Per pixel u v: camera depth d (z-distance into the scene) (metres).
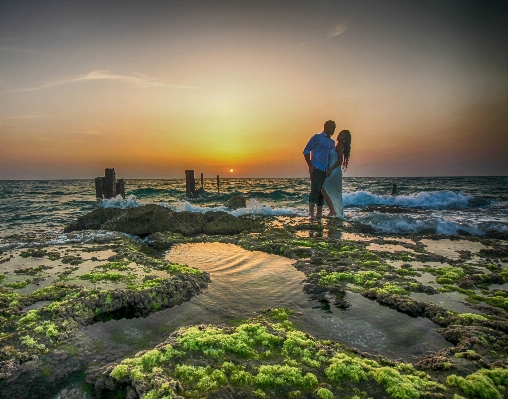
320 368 2.94
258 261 6.65
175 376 2.79
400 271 5.78
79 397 2.71
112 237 8.43
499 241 8.70
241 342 3.29
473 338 3.41
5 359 3.03
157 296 4.46
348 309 4.32
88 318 3.92
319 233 9.29
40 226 13.60
